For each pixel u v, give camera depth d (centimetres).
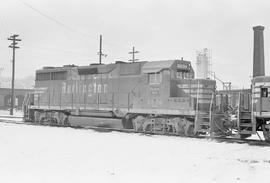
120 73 2316
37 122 2947
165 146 1522
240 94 1792
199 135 1947
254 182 917
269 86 1678
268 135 1716
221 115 1903
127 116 2262
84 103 2528
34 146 1547
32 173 1044
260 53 2547
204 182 926
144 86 2169
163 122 2073
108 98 2369
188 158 1245
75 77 2627
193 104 1938
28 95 3083
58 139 1772
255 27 2580
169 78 2055
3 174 1038
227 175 998
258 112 1700
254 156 1291
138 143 1612
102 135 1934
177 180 948
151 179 962
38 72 2978
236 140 1734
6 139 1773
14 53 4806
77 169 1090
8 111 5853
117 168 1098
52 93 2802
